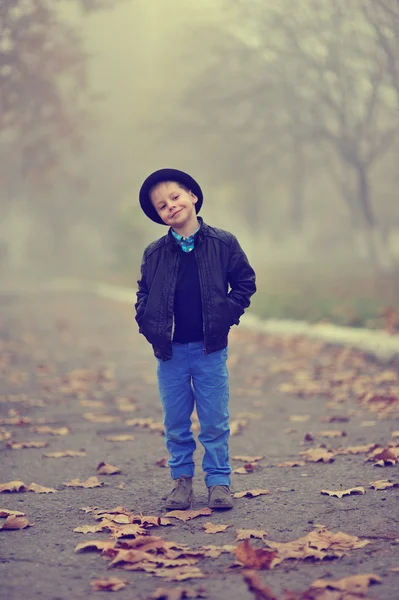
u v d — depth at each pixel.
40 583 3.55
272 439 6.87
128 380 10.96
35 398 9.45
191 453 4.90
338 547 3.89
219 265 4.68
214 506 4.71
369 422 7.30
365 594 3.26
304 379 10.21
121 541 4.05
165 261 4.71
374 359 11.23
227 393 4.84
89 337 17.14
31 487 5.30
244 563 3.69
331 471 5.55
